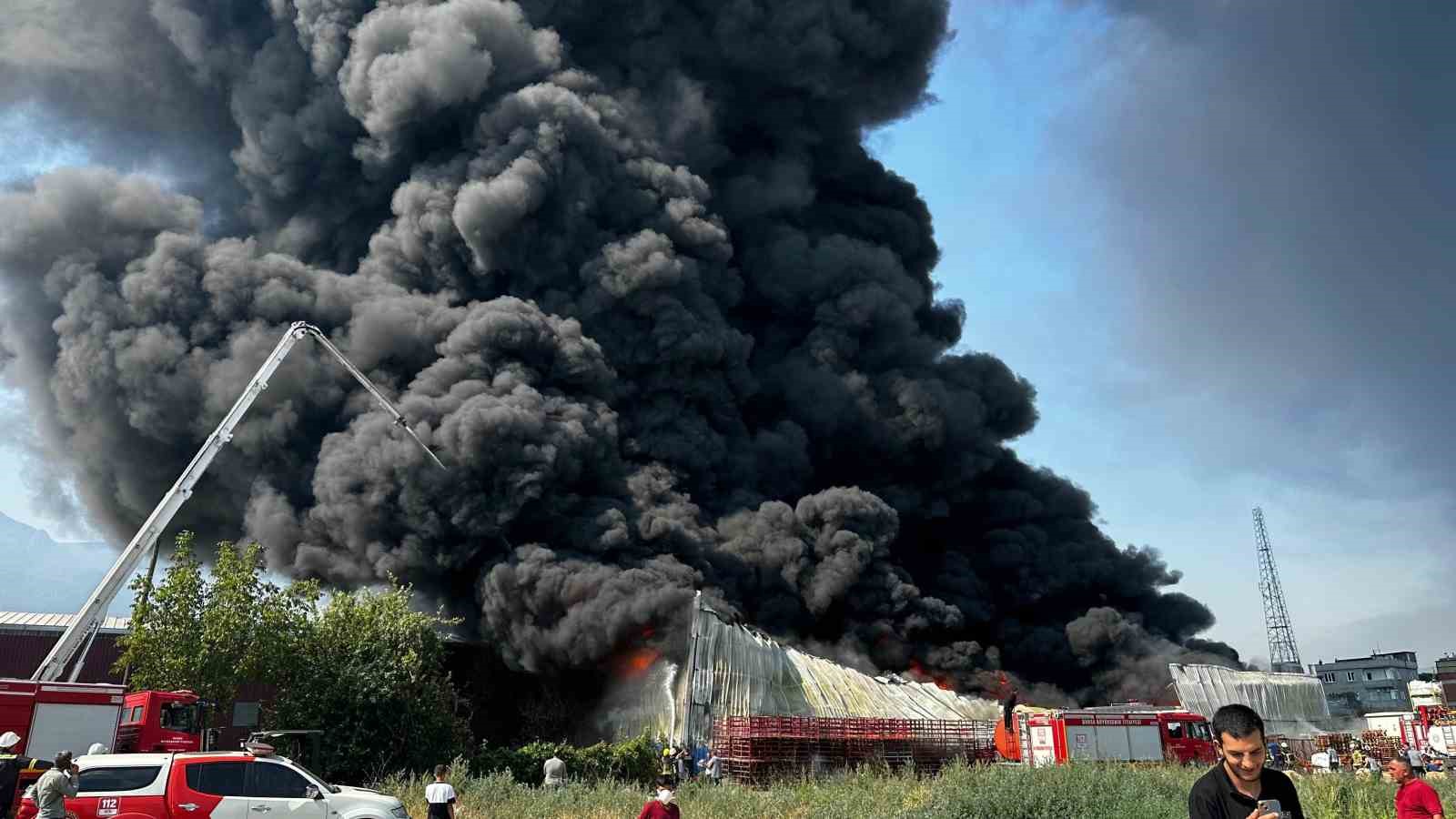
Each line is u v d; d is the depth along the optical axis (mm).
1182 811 19750
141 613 31531
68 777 16766
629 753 36094
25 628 47125
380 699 31531
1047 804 20984
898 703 47094
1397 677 127062
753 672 44031
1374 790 22375
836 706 45094
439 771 21219
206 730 29547
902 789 28422
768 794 29844
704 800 27500
